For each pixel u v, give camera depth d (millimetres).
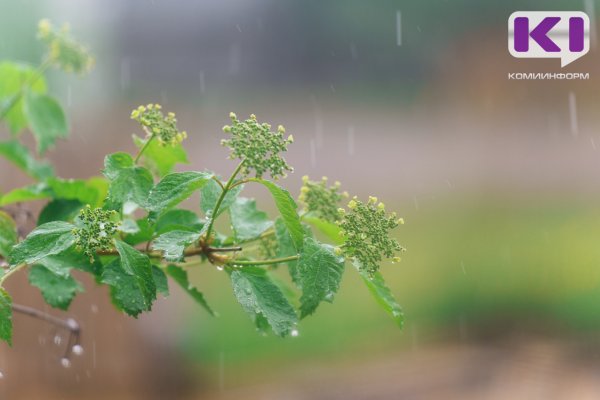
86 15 20797
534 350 12195
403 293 14750
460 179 21453
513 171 21750
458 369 11492
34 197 2512
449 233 16703
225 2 25828
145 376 10070
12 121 3234
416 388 10719
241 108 26062
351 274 14641
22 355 8992
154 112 2066
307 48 27344
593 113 24406
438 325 13773
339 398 10469
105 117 14727
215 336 11578
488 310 14031
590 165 21953
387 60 26906
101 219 1787
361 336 12961
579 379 10758
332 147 24641
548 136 24109
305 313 1854
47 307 8719
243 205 2141
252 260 2070
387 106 26641
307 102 26828
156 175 2303
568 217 17281
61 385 9156
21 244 1755
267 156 1953
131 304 1838
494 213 17969
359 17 26766
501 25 25469
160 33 24406
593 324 13047
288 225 1851
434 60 26500
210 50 25891
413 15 26562
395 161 23266
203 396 10633
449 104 26188
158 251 2053
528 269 14859
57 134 3127
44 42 3137
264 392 10766
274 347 12055
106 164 1943
